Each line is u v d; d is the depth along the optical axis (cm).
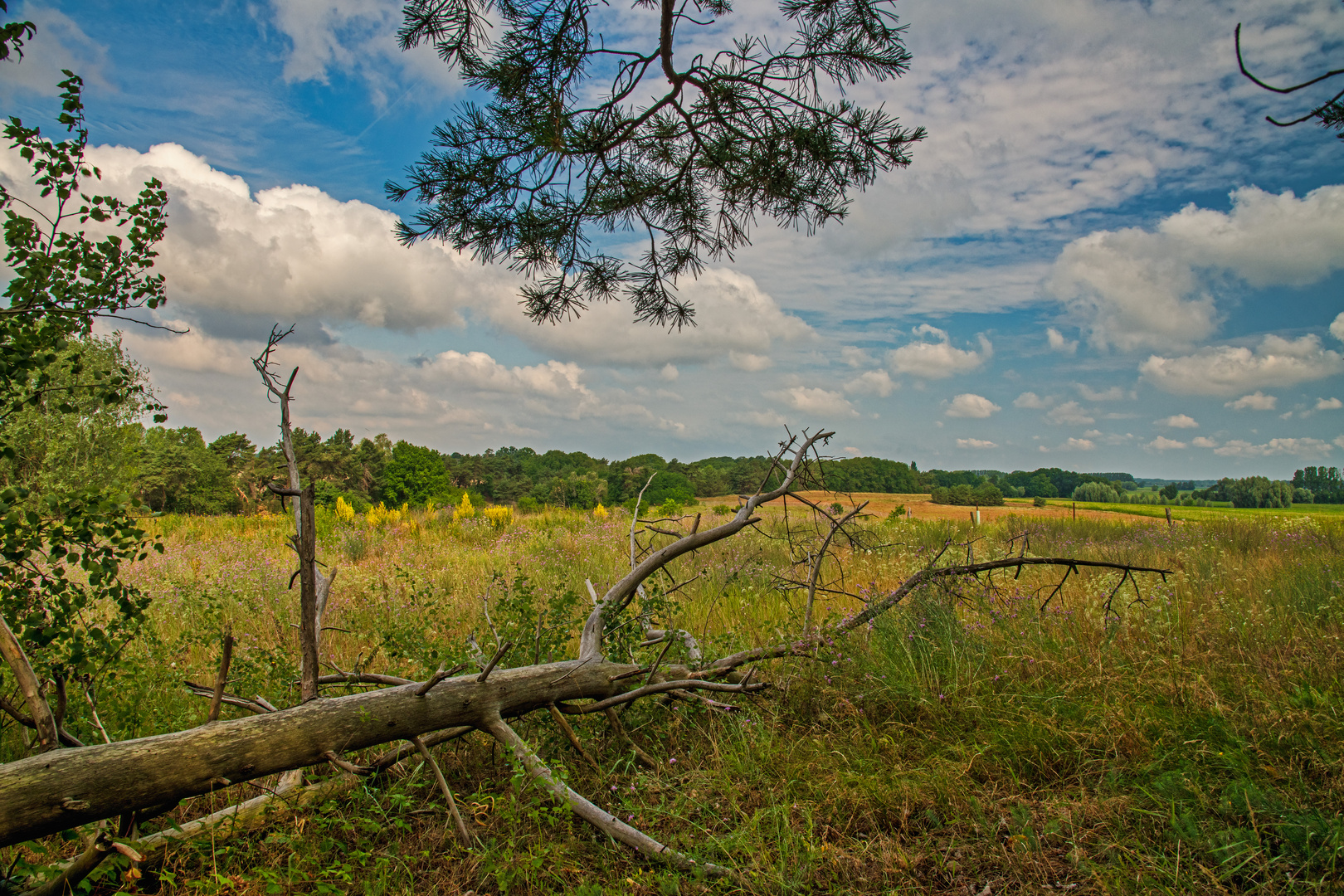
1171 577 675
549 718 376
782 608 655
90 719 322
